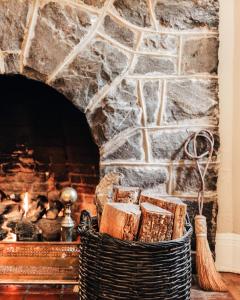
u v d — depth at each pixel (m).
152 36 2.06
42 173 2.43
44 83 2.10
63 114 2.33
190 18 2.06
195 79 2.08
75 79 2.04
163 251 1.37
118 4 2.04
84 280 1.46
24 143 2.40
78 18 2.02
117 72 2.05
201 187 2.07
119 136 2.07
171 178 2.09
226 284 2.05
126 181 2.07
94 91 2.05
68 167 2.44
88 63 2.04
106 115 2.05
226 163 2.22
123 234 1.41
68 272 1.82
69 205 2.00
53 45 2.02
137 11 2.04
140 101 2.07
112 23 2.04
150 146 2.08
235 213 2.21
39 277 1.81
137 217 1.41
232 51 2.20
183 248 1.43
